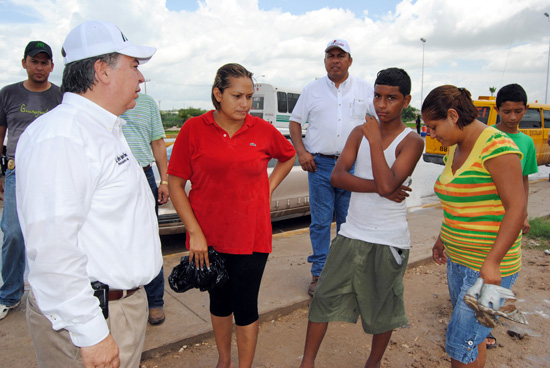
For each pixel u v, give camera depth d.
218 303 2.55
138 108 3.24
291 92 19.12
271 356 3.01
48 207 1.33
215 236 2.37
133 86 1.65
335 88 3.79
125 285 1.60
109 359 1.47
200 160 2.30
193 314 3.41
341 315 2.59
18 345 2.92
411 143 2.38
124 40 1.63
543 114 13.16
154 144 3.47
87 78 1.54
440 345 3.20
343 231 2.59
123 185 1.56
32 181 1.35
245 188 2.33
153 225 1.74
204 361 2.90
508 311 1.84
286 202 6.23
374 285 2.53
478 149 2.04
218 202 2.33
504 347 3.21
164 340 3.00
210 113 2.35
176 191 2.37
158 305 3.25
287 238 5.91
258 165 2.35
